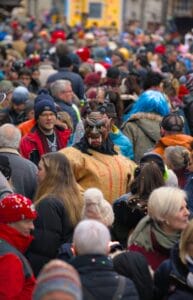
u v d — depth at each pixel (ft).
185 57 152.46
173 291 40.81
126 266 39.40
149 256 44.32
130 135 70.49
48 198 48.16
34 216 44.21
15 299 41.04
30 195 55.11
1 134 55.57
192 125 80.69
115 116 67.56
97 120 55.47
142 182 49.11
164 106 71.82
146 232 44.75
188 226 40.88
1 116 72.13
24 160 55.62
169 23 320.09
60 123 66.90
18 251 43.06
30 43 174.19
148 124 70.44
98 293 36.47
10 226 43.75
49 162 49.49
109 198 54.65
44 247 47.16
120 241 49.11
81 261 37.04
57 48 119.75
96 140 55.42
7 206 43.65
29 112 77.56
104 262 37.09
